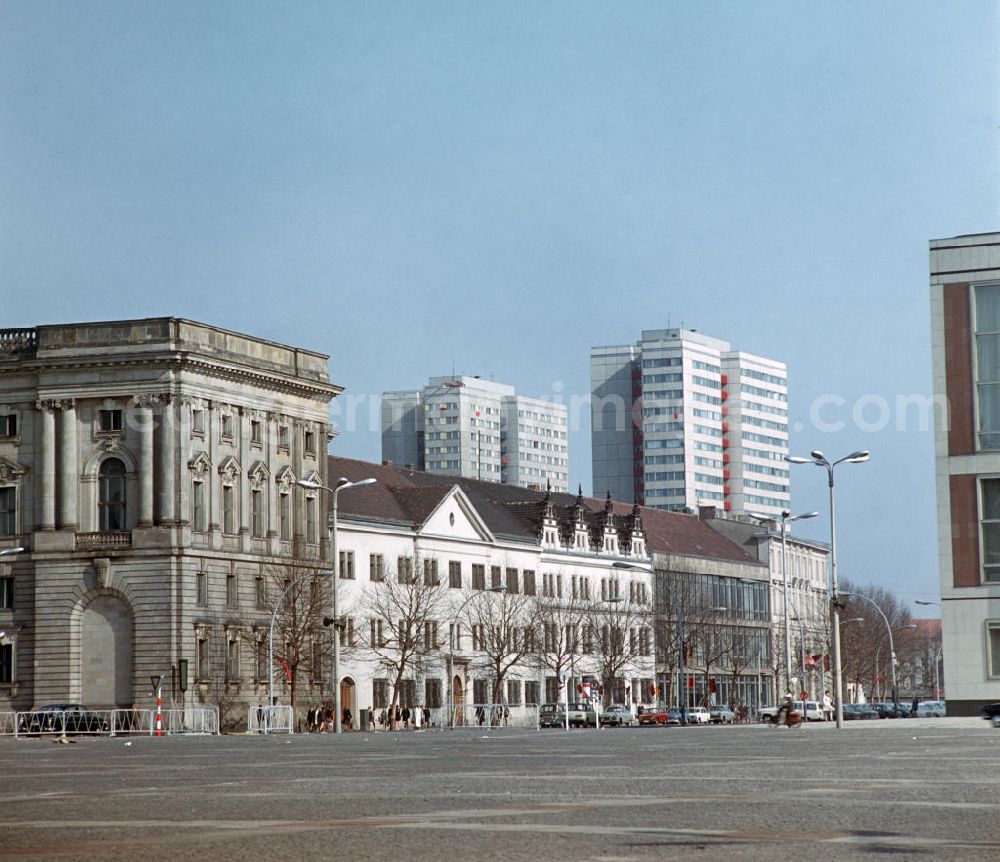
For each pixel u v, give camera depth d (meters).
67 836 23.31
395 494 169.50
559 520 193.62
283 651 143.38
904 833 22.44
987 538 99.19
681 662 181.88
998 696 98.81
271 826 24.38
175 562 138.12
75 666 140.38
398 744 76.06
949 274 100.19
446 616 167.50
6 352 143.50
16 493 143.38
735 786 33.12
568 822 24.38
